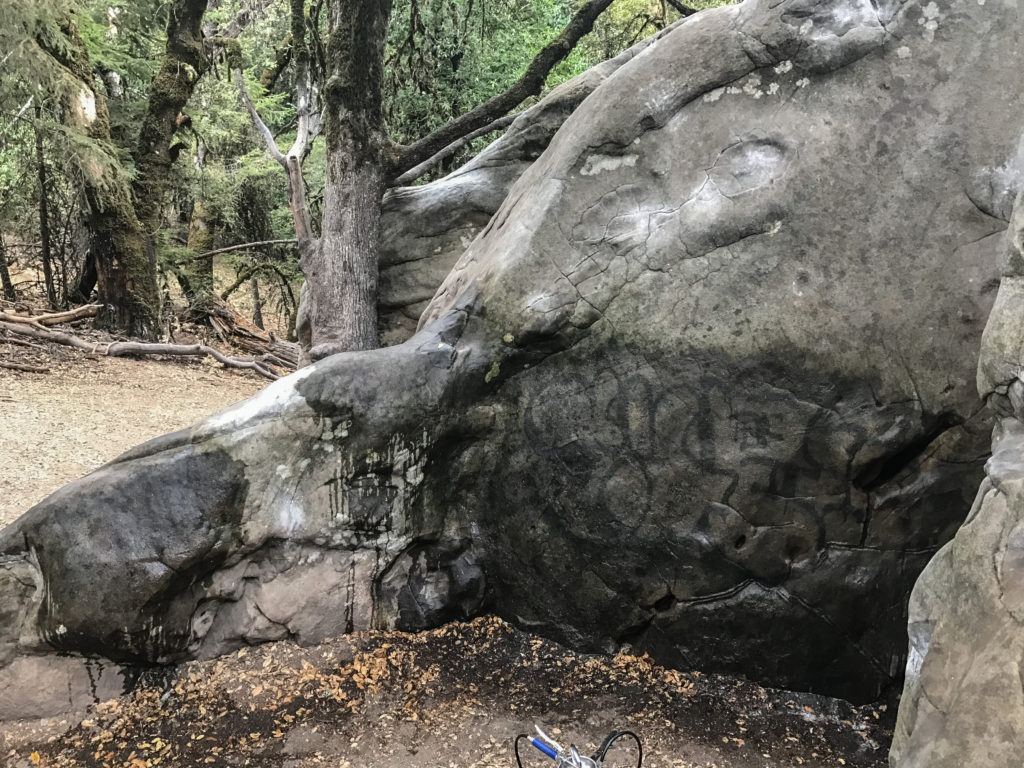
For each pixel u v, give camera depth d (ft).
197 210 60.70
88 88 41.47
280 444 12.30
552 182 12.79
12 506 17.57
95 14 48.65
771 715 12.11
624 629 13.15
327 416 12.51
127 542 11.34
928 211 11.18
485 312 13.14
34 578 11.27
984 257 11.05
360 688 12.19
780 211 11.51
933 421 11.34
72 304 48.37
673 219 12.01
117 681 11.75
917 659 8.01
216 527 11.85
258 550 12.40
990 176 11.01
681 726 11.73
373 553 13.14
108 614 11.18
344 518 12.83
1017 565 6.62
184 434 12.12
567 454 12.86
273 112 61.67
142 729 11.25
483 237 15.70
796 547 12.02
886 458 11.50
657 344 12.10
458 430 13.28
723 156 11.92
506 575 13.79
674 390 12.09
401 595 13.53
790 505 11.87
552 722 11.68
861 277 11.30
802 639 12.27
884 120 11.32
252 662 12.48
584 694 12.38
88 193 42.60
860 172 11.35
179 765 10.62
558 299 12.47
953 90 11.16
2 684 11.15
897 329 11.23
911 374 11.27
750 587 12.32
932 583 8.19
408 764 10.71
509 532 13.60
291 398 12.41
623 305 12.24
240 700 11.80
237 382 39.17
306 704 11.81
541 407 13.00
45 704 11.32
